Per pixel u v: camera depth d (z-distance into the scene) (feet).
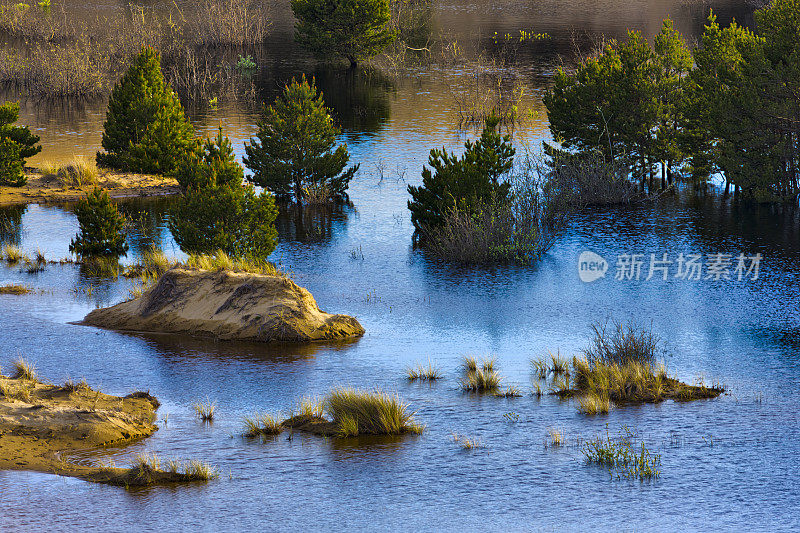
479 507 86.69
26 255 215.10
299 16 581.12
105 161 312.71
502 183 255.91
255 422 113.09
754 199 269.44
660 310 168.55
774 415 114.01
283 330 152.87
